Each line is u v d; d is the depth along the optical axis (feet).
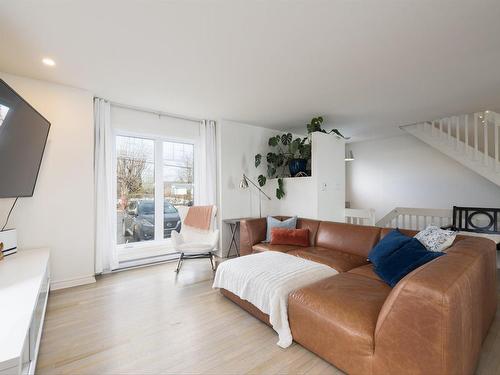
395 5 5.41
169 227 13.65
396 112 12.85
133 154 12.60
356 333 4.62
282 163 15.78
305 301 5.74
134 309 7.72
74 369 5.12
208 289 9.31
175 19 5.80
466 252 5.33
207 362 5.34
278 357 5.49
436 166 16.43
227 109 12.37
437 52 7.30
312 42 6.79
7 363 3.04
